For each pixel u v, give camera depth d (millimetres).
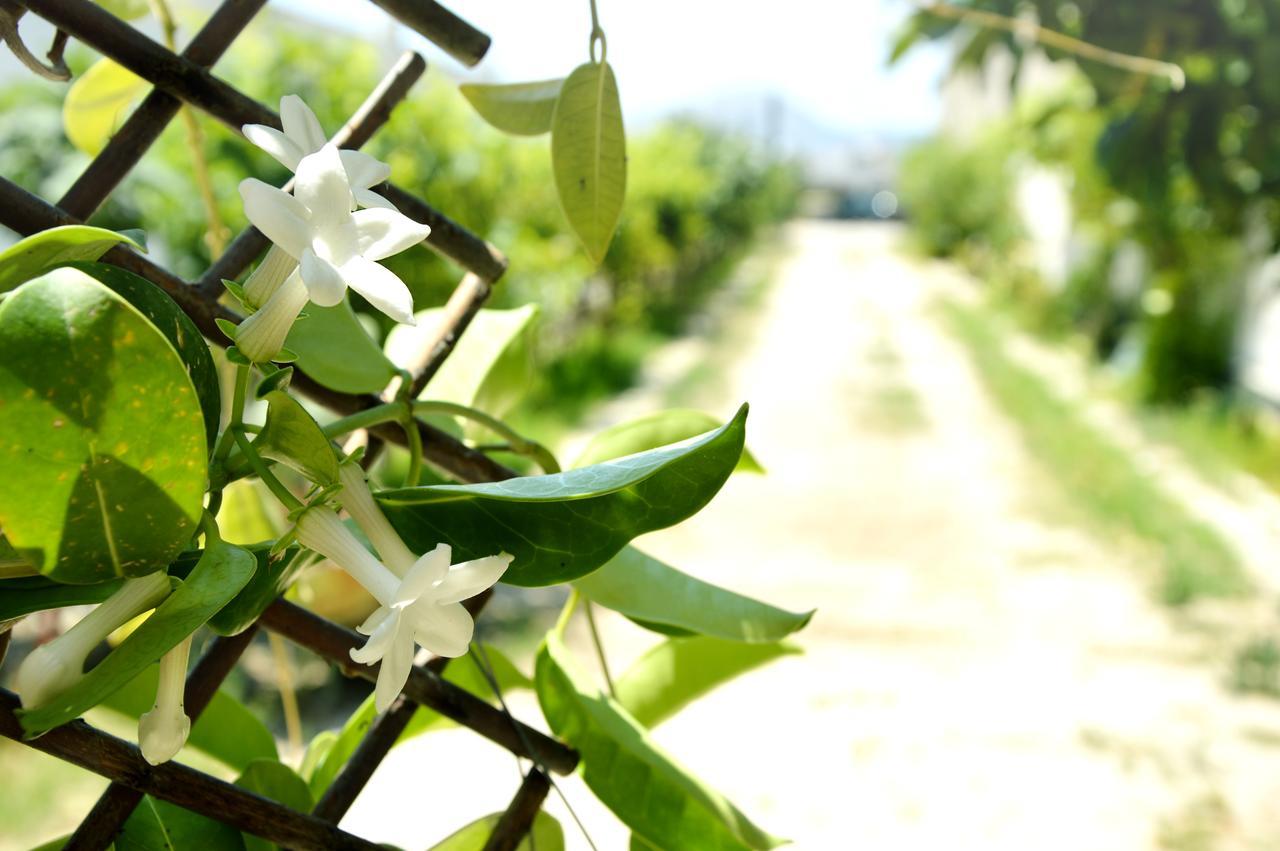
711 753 4914
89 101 1027
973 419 11422
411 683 792
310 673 5078
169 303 579
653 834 771
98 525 489
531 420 10344
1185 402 11281
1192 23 2875
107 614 513
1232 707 5246
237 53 4941
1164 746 4922
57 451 464
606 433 896
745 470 992
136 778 637
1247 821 4395
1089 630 6125
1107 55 1460
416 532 660
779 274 26000
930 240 29594
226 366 983
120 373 459
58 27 746
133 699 862
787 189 39375
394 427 854
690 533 7738
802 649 959
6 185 698
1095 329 14500
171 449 482
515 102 867
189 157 4227
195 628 487
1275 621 6219
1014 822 4406
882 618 6305
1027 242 20234
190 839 693
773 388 12969
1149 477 9000
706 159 24031
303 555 566
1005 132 18328
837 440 10555
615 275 14742
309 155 516
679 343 15984
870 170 46281
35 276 551
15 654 3232
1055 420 11117
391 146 5930
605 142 792
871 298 22172
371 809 4293
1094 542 7551
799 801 4562
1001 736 5016
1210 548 7281
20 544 481
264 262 581
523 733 817
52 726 471
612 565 804
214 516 547
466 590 533
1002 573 7016
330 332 828
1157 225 8914
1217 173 3359
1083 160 10078
